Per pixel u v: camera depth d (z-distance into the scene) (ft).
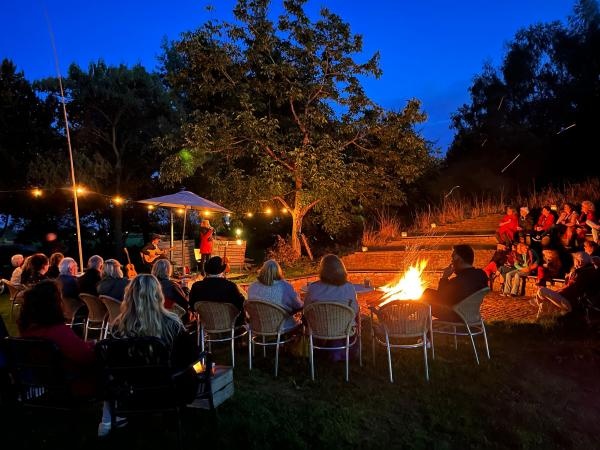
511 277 30.27
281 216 61.57
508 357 18.30
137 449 11.88
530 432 13.94
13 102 57.52
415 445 12.90
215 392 13.34
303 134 47.26
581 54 68.44
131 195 65.87
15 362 11.54
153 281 11.76
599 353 18.38
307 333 17.90
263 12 45.83
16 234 67.15
